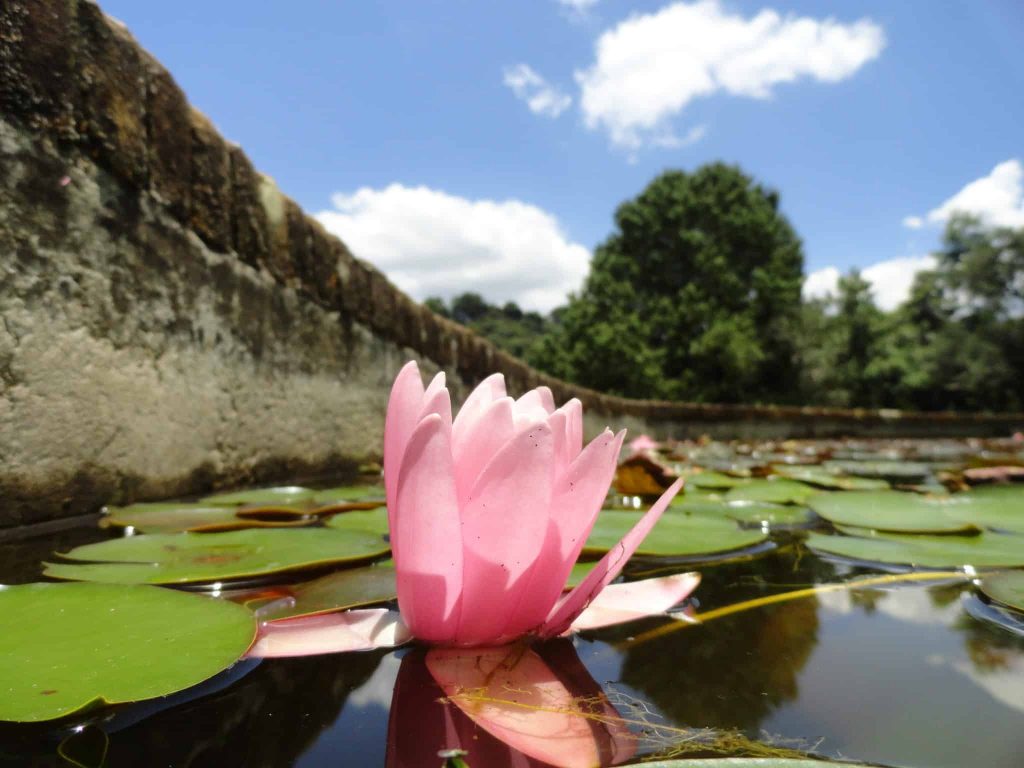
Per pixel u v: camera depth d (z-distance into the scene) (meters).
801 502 2.06
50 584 0.84
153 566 1.00
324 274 2.76
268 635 0.72
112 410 1.58
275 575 1.02
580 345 19.33
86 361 1.50
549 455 0.66
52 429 1.41
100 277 1.54
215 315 2.03
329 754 0.48
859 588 1.03
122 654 0.62
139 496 1.68
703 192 26.59
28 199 1.34
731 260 25.75
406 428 0.72
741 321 22.92
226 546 1.15
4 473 1.29
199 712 0.55
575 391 6.31
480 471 0.71
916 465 4.22
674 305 24.00
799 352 23.53
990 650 0.73
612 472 0.71
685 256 25.52
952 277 28.39
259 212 2.29
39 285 1.37
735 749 0.50
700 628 0.81
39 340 1.37
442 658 0.69
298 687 0.61
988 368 24.70
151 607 0.76
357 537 1.26
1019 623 0.84
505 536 0.67
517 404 0.82
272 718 0.54
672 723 0.54
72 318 1.46
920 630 0.81
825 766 0.45
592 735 0.52
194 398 1.92
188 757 0.48
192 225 1.91
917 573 1.13
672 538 1.39
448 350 4.01
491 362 4.64
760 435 11.17
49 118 1.38
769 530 1.61
